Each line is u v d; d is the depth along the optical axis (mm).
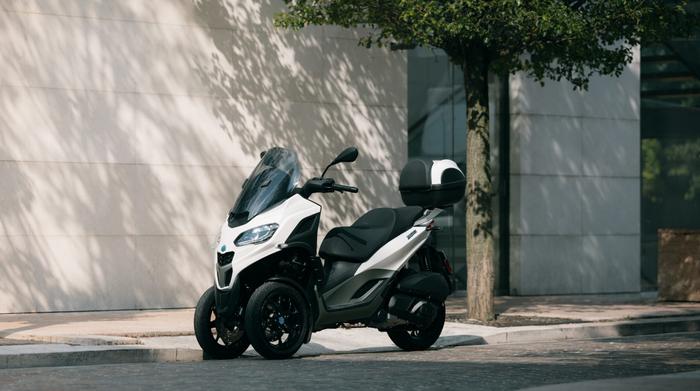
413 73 17297
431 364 9211
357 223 10562
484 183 13625
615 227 18797
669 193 19922
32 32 14258
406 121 16812
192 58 15211
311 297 9922
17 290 14117
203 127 15273
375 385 7668
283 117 15820
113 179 14680
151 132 14930
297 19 13469
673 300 16766
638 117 19078
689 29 13742
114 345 10359
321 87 16125
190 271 15164
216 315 9883
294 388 7480
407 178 11000
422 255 10789
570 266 18328
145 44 14914
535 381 7992
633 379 7688
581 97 18484
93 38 14602
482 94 13664
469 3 12141
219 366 9047
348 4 13109
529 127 17938
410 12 12344
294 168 10023
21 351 9453
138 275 14820
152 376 8211
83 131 14516
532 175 17969
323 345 10992
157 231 14945
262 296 9523
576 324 13125
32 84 14242
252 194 9859
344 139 16281
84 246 14492
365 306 10180
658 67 19719
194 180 15203
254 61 15633
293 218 9805
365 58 16469
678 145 19922
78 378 8070
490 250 13609
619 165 18859
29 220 14195
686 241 16688
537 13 12320
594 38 13203
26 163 14188
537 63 13805
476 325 12922
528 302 16609
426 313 10477
